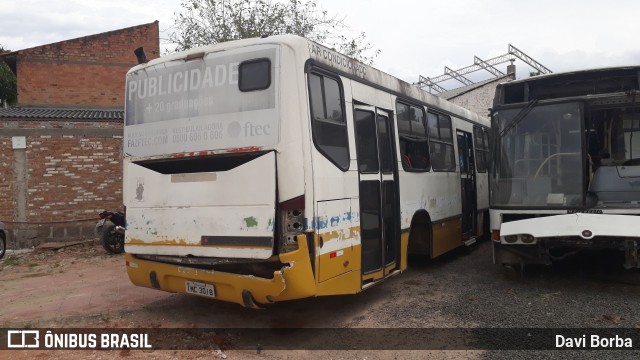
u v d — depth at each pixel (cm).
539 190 689
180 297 722
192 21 1606
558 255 736
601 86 729
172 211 549
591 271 805
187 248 536
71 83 1894
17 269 974
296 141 488
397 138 700
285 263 479
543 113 703
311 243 489
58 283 838
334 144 543
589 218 625
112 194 1376
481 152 1167
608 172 708
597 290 696
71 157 1341
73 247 1225
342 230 539
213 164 531
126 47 1967
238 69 521
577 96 719
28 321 619
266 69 505
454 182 938
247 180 498
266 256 480
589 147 714
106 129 1370
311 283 486
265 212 485
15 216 1298
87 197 1353
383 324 586
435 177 843
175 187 548
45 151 1320
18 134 1300
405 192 711
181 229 541
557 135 690
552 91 751
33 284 836
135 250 582
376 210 628
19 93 1841
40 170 1316
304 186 484
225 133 522
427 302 668
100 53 1931
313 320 609
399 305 658
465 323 578
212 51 541
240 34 1597
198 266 537
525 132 709
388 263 656
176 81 565
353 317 616
